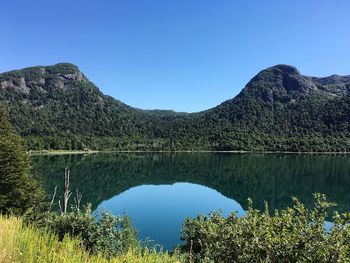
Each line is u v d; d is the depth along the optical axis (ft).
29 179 90.48
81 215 50.72
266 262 23.12
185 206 175.83
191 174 331.16
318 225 22.36
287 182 272.51
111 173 318.86
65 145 563.07
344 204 173.58
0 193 80.94
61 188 210.18
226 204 183.42
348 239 20.92
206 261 31.17
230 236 26.27
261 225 25.67
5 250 23.63
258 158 519.60
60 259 24.27
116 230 50.03
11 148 85.10
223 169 371.76
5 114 103.71
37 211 80.53
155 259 30.17
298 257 21.81
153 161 455.22
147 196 208.23
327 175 310.45
